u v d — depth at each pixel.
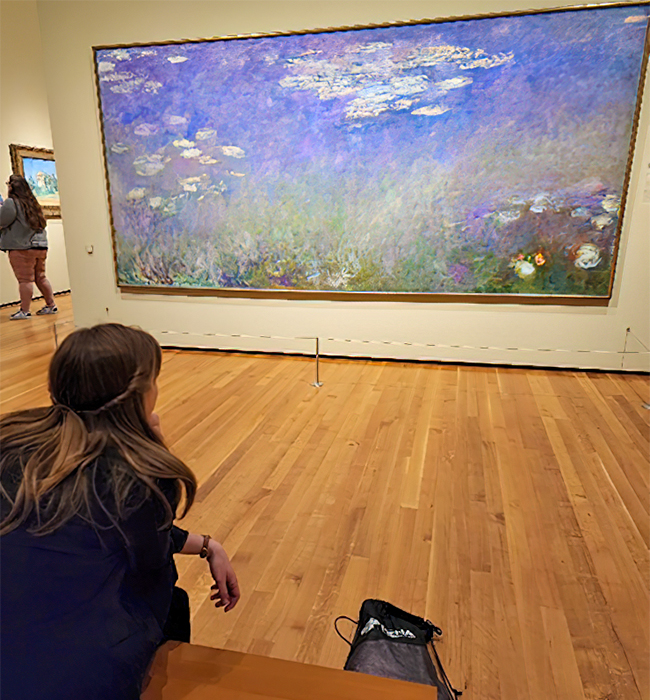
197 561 2.42
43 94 8.03
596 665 1.87
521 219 4.69
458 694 1.74
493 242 4.79
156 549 1.03
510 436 3.61
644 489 2.97
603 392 4.41
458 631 2.01
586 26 4.23
